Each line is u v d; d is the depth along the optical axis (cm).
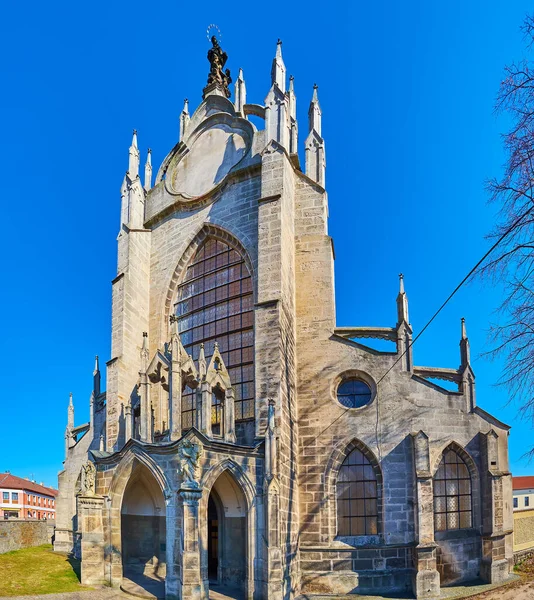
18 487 11769
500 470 3381
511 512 3403
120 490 2861
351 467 3253
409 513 3106
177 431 2784
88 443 4556
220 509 2931
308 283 3531
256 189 3594
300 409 3341
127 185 4141
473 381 3438
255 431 2966
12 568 3025
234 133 3931
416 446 3111
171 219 4062
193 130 4203
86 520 2806
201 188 4003
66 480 4612
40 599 2395
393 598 2881
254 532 2662
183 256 3931
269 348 3012
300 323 3478
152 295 4053
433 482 3234
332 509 3167
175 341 2906
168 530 2569
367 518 3161
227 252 3719
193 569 2369
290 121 3853
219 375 2956
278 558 2603
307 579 3044
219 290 3700
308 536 3125
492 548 3191
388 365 3338
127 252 3928
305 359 3419
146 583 2789
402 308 3428
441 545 3136
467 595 2895
